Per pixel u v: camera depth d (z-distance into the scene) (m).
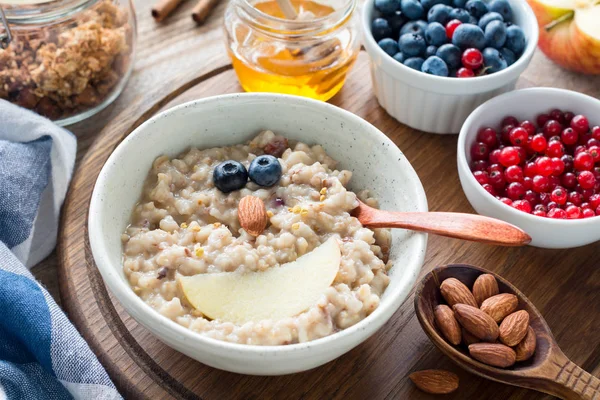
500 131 0.56
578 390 0.44
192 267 0.46
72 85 0.57
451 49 0.56
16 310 0.47
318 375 0.47
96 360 0.46
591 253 0.53
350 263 0.46
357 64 0.63
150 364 0.47
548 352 0.45
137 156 0.49
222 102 0.51
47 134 0.54
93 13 0.57
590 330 0.49
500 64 0.56
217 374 0.47
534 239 0.51
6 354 0.48
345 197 0.48
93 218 0.45
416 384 0.46
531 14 0.58
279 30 0.55
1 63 0.56
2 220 0.52
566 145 0.55
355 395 0.46
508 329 0.46
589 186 0.52
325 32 0.56
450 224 0.46
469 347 0.45
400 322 0.49
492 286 0.48
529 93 0.55
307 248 0.47
